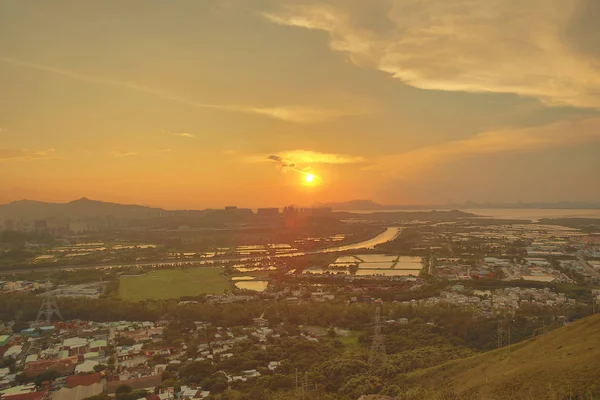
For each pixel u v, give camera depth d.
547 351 125.69
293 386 158.88
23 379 170.00
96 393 155.50
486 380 118.75
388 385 148.62
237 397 147.12
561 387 95.25
